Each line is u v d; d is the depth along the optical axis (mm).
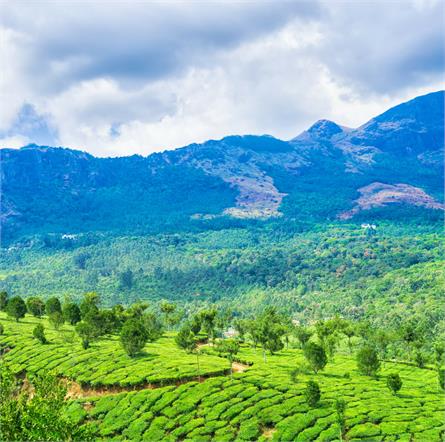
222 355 124688
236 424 80688
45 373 57938
